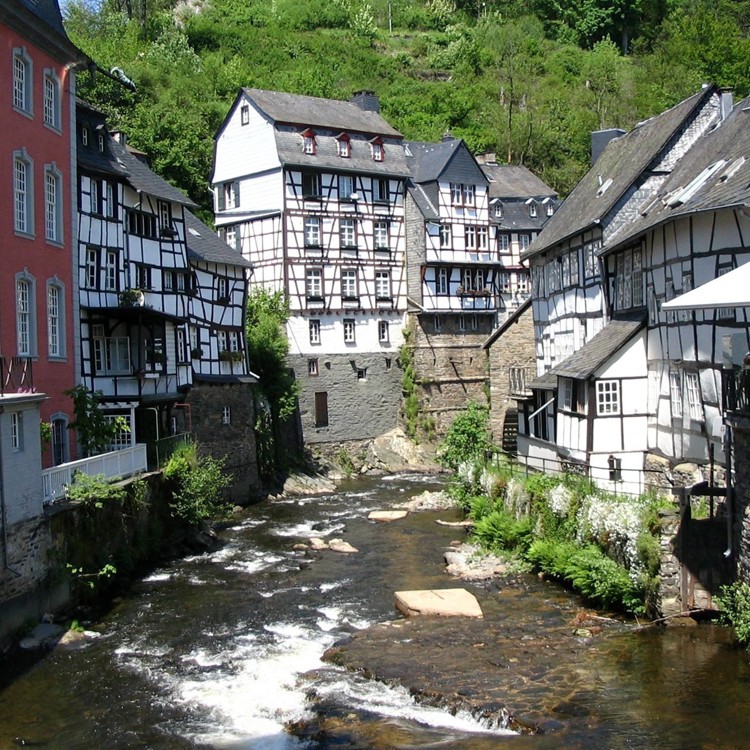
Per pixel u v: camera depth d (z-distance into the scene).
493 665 16.14
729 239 20.98
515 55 83.31
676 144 28.67
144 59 62.47
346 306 47.03
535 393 31.86
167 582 22.95
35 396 18.14
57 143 25.02
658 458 24.81
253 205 46.59
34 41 23.66
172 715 14.62
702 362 21.98
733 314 20.67
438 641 17.62
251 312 43.28
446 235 49.44
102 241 29.12
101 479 21.66
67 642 17.88
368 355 47.81
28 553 17.91
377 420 47.97
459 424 36.97
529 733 13.43
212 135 55.09
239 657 17.28
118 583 22.23
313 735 13.73
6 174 22.09
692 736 13.11
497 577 22.50
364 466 46.34
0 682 15.95
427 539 28.33
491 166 56.69
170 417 32.47
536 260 35.84
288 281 45.16
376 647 17.44
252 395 38.44
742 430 16.61
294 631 18.94
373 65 79.56
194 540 27.11
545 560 21.78
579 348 30.80
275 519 32.88
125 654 17.44
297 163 44.97
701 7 77.88
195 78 62.22
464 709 14.34
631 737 13.14
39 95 24.05
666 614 17.72
